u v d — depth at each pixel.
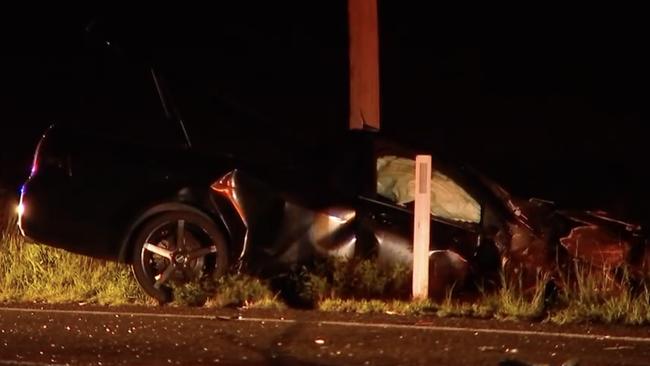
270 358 24.67
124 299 31.64
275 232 31.03
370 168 31.72
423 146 32.34
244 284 30.73
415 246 30.19
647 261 31.03
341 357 24.72
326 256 31.14
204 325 28.16
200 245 31.23
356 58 38.78
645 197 49.12
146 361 24.53
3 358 24.83
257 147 55.97
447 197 31.50
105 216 31.39
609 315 28.59
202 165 31.77
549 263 30.88
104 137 32.00
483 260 31.02
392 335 26.92
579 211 32.72
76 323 28.58
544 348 25.59
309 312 29.89
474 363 24.14
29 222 31.27
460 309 29.64
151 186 31.44
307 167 32.25
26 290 33.06
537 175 54.38
